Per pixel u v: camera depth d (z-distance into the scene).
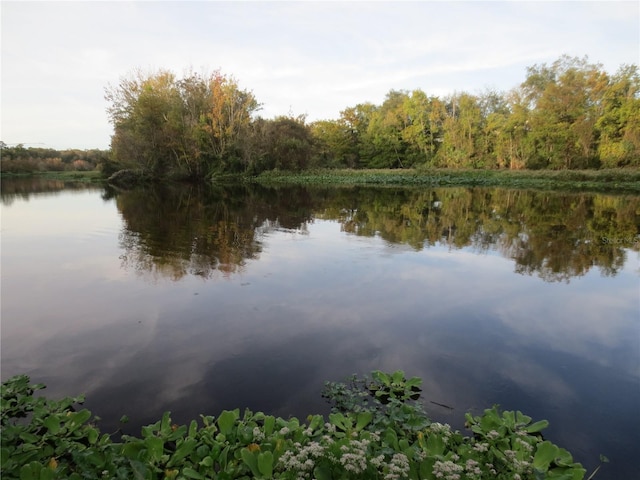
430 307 5.11
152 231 10.09
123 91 36.81
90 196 20.56
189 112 35.75
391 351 3.97
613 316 4.89
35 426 2.70
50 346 3.96
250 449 2.43
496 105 50.75
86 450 2.42
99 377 3.44
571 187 28.77
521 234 10.22
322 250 8.16
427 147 51.31
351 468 2.13
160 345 4.00
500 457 2.38
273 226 11.08
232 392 3.26
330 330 4.40
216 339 4.14
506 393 3.34
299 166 40.44
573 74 37.94
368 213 14.20
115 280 6.01
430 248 8.49
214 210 14.58
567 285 6.04
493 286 5.96
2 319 4.58
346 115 57.66
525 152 42.03
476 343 4.18
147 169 36.19
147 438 2.45
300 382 3.42
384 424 2.79
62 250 7.96
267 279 6.12
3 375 3.45
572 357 3.92
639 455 2.67
